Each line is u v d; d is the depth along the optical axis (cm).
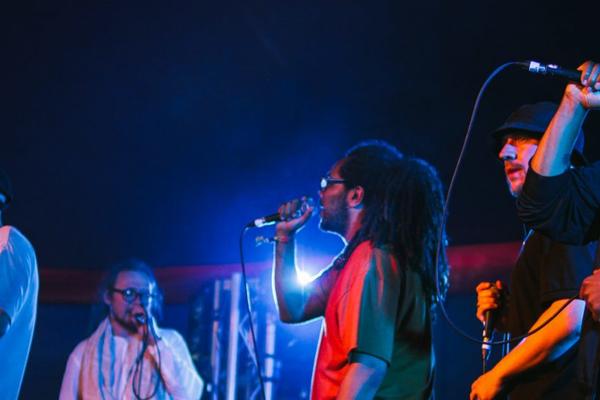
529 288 291
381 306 275
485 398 279
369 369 267
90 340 508
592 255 269
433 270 293
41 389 752
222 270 712
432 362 288
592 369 231
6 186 362
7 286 326
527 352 272
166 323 758
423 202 300
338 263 322
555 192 239
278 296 329
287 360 636
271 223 340
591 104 234
